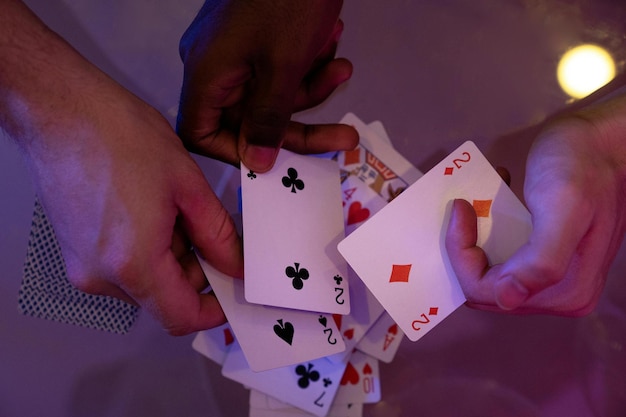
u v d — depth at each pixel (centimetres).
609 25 47
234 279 35
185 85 32
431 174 34
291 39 31
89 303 41
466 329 43
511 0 47
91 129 31
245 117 33
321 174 37
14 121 31
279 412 42
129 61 45
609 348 43
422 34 47
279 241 35
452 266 33
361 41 46
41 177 32
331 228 36
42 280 40
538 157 32
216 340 42
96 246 31
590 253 31
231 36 30
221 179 44
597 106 34
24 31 31
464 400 42
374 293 34
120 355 42
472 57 47
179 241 35
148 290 31
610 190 31
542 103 46
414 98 46
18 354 42
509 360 43
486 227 33
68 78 31
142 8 46
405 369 43
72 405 41
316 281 35
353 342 41
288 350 35
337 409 42
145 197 31
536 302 32
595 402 42
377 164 44
